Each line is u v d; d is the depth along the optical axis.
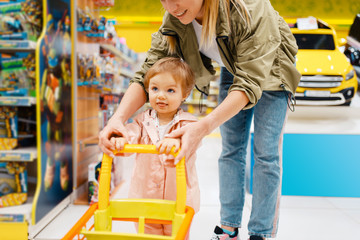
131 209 1.01
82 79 2.22
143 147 0.93
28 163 1.93
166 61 1.18
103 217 0.96
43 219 1.66
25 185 1.61
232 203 1.43
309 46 2.94
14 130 1.62
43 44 1.60
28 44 1.49
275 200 1.31
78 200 2.10
